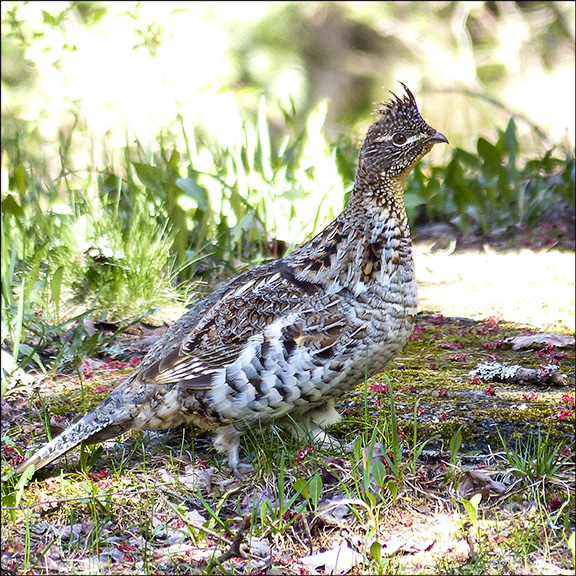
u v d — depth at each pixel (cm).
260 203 1192
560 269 1192
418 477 673
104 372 883
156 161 1260
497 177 1427
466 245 1325
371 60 2917
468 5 2664
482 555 585
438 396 802
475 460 702
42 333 885
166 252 1035
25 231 1059
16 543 617
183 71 1428
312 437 723
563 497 648
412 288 701
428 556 593
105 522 637
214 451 744
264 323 674
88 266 996
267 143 1211
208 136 1540
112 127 1415
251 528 615
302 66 2648
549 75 2698
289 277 690
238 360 668
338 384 685
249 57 2511
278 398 673
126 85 1406
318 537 618
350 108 2888
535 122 2555
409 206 1179
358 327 673
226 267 1092
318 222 1175
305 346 667
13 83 2042
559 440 719
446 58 2684
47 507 653
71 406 805
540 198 1399
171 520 643
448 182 1346
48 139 1628
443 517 634
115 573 586
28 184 1239
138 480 692
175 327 720
